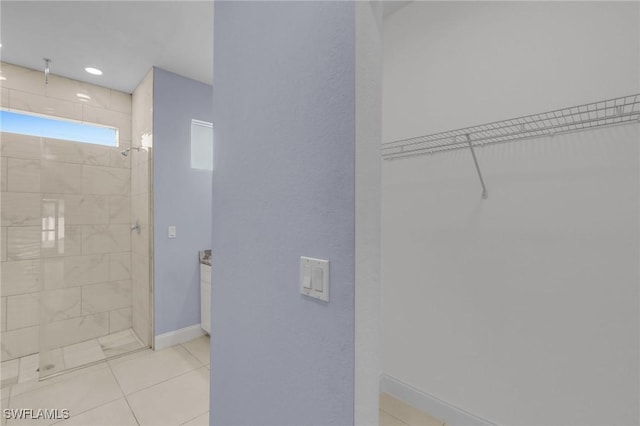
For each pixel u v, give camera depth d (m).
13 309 2.51
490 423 1.59
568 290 1.36
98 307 2.75
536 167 1.45
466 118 1.68
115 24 2.08
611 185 1.26
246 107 1.06
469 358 1.68
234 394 1.13
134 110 3.09
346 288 0.72
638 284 1.21
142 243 2.79
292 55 0.88
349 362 0.71
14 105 2.53
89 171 2.69
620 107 1.22
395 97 2.00
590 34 1.30
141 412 1.84
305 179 0.83
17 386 2.11
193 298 2.90
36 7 1.89
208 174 3.01
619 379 1.25
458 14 1.71
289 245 0.88
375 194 0.77
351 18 0.72
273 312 0.94
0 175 2.45
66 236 2.55
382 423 1.76
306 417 0.83
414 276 1.91
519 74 1.49
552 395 1.41
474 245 1.65
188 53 2.45
